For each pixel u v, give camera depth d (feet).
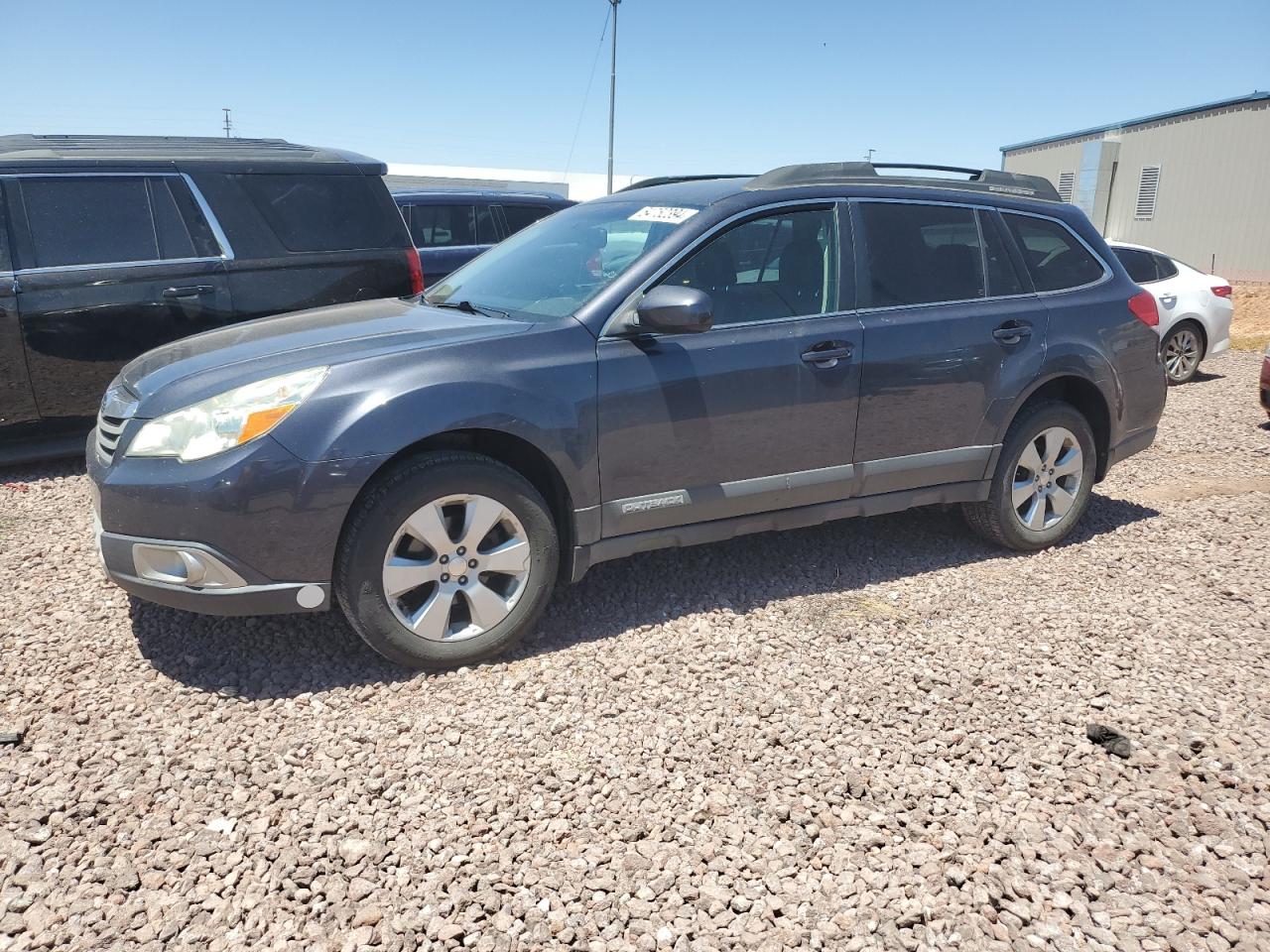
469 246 33.65
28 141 21.89
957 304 14.71
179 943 7.39
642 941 7.50
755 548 16.05
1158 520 18.03
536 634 12.70
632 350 12.25
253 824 8.74
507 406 11.34
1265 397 26.63
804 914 7.84
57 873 8.09
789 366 13.12
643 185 16.39
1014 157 113.91
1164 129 87.35
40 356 19.38
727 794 9.35
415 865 8.27
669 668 11.78
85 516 17.28
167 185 20.79
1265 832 8.88
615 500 12.30
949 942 7.57
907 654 12.30
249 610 10.78
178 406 10.90
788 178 13.99
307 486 10.53
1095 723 10.64
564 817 8.96
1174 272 35.55
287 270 21.86
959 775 9.71
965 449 14.83
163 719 10.46
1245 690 11.46
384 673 11.56
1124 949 7.52
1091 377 15.78
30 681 11.14
